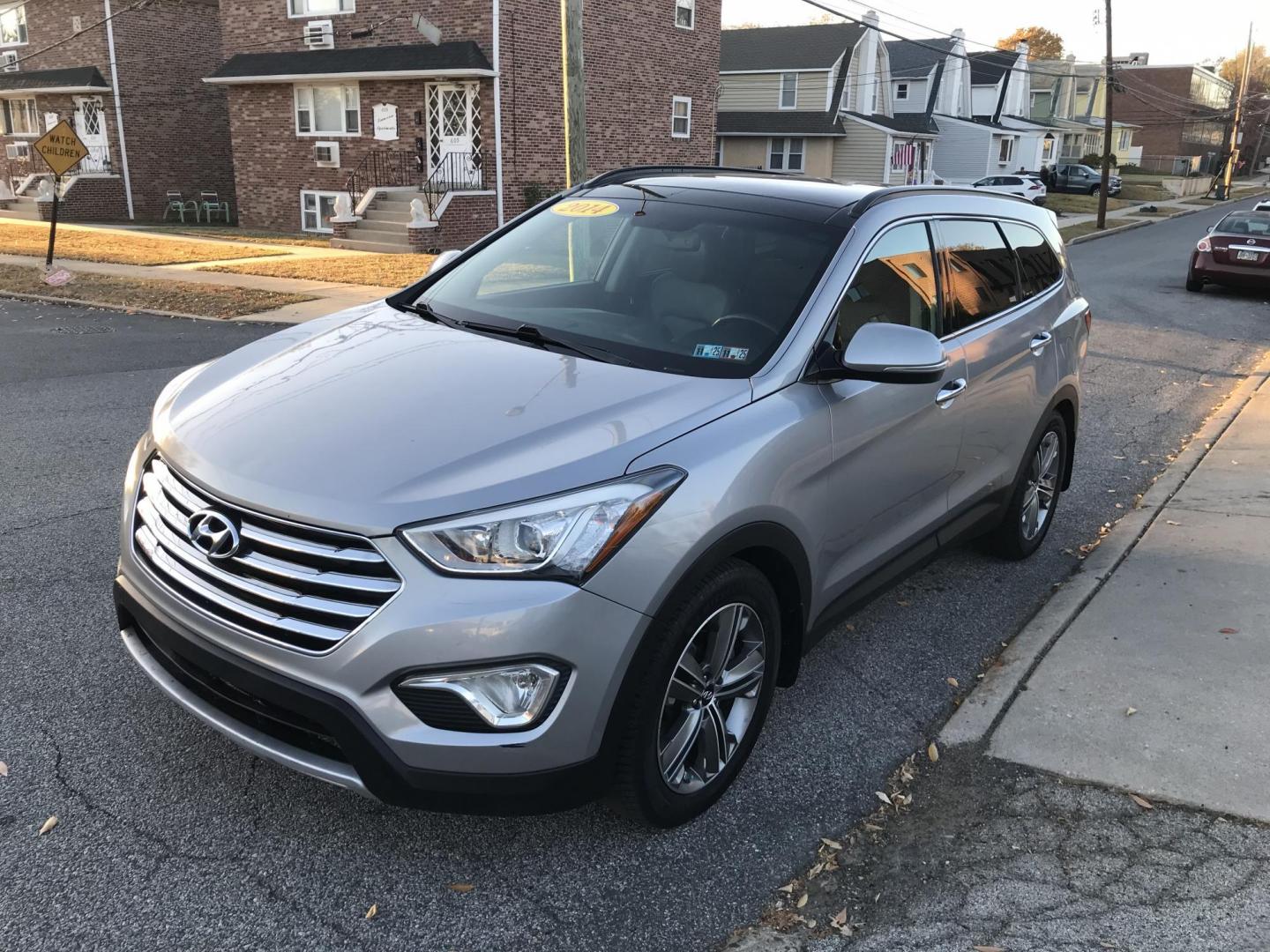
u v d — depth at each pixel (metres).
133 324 11.52
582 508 2.47
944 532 4.22
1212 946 2.58
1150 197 55.41
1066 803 3.18
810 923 2.64
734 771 3.12
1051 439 5.18
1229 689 3.83
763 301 3.36
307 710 2.43
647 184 4.18
